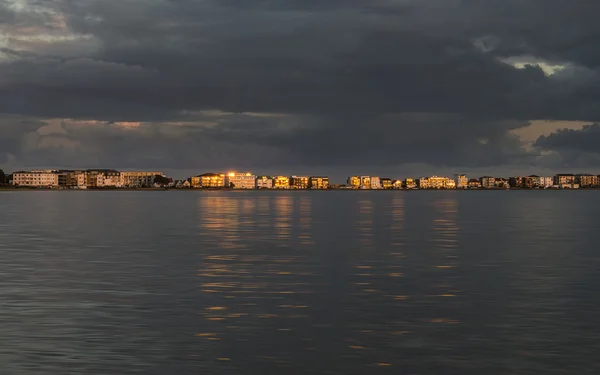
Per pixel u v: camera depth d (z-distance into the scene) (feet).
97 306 93.71
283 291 106.22
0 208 488.85
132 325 81.87
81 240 201.57
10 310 90.68
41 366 65.16
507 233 233.35
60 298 99.66
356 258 152.56
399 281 116.78
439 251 168.45
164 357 68.13
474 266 137.59
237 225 280.72
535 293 104.01
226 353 69.56
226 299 99.19
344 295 102.53
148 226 273.54
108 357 68.13
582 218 347.97
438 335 77.05
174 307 93.04
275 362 66.44
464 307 92.99
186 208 496.23
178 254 161.17
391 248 176.55
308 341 74.33
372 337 76.13
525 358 67.82
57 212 418.31
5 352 69.87
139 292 105.09
